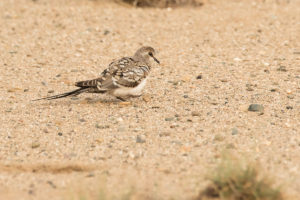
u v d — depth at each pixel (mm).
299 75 15547
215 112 12664
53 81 15742
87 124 12211
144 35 21141
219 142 10922
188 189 9016
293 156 10125
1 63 17594
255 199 8688
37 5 25062
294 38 20188
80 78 16078
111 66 13367
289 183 9055
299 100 13344
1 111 13172
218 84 14961
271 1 26359
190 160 10141
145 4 25359
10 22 22641
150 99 13891
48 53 18891
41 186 9328
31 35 21078
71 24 22453
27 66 17328
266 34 20906
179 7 25375
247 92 14125
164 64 17406
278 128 11570
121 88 13125
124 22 22844
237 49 19000
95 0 25719
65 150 10883
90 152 10742
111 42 20312
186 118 12352
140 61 13656
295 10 24594
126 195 8609
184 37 20797
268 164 9781
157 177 9484
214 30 21641
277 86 14570
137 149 10773
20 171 10039
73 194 8938
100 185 9227
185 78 15609
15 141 11375
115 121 12328
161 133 11445
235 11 24516
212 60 17688
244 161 9844
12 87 15188
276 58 17578
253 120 12070
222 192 8766
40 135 11664
